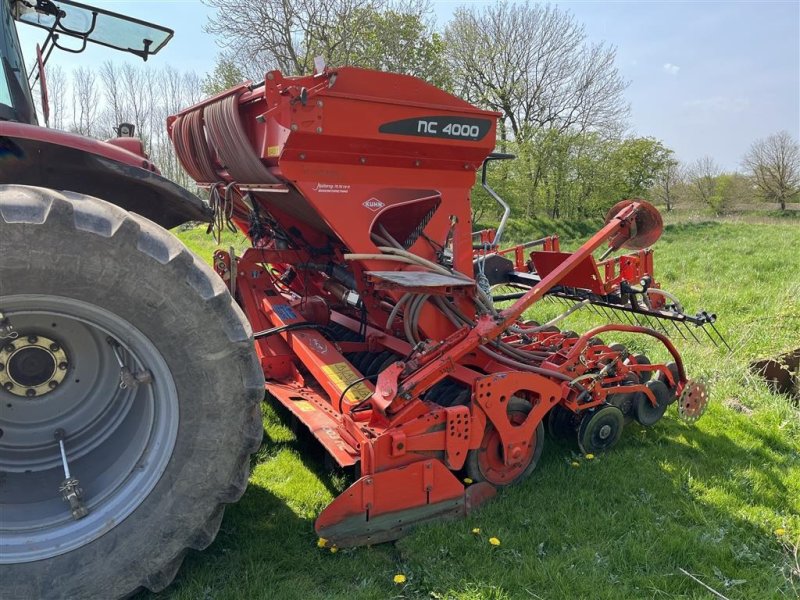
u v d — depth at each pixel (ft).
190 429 7.53
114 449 8.20
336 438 10.60
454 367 10.68
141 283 7.06
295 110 9.68
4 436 7.98
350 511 9.55
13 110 9.45
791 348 19.33
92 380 8.22
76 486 7.57
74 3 12.65
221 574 8.82
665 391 14.73
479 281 12.62
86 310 7.07
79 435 8.28
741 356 19.79
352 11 64.75
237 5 65.82
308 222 13.97
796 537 10.42
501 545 9.91
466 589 8.77
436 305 11.64
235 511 10.54
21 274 6.66
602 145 97.96
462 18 104.22
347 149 10.41
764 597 8.84
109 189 9.09
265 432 13.89
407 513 10.12
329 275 14.96
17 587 7.01
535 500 11.31
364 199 10.90
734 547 10.07
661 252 49.62
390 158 10.93
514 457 11.40
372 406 10.46
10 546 7.15
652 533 10.27
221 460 7.63
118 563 7.36
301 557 9.39
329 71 9.82
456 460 10.61
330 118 9.98
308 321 14.10
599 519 10.69
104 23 13.41
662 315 14.61
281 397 12.55
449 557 9.57
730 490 12.05
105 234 6.85
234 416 7.62
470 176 11.94
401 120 10.58
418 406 10.27
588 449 13.19
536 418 11.69
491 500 11.20
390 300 13.75
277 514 10.53
